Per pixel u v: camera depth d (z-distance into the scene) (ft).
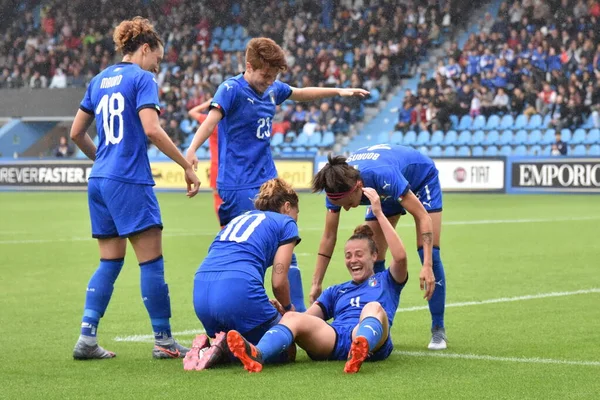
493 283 37.86
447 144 115.14
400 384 19.33
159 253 23.24
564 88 110.32
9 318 30.01
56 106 137.69
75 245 55.42
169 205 93.15
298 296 25.73
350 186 22.43
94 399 18.21
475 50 120.88
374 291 22.53
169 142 22.66
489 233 60.18
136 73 22.89
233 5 143.54
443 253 49.19
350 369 20.35
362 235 23.03
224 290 21.39
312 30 135.23
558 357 22.72
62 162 122.62
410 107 117.91
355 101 124.98
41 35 148.15
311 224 68.49
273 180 23.70
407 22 132.05
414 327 28.09
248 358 20.27
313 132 122.42
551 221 69.00
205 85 129.39
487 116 115.24
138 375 20.66
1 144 137.59
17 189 124.98
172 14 144.66
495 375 20.38
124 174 22.76
